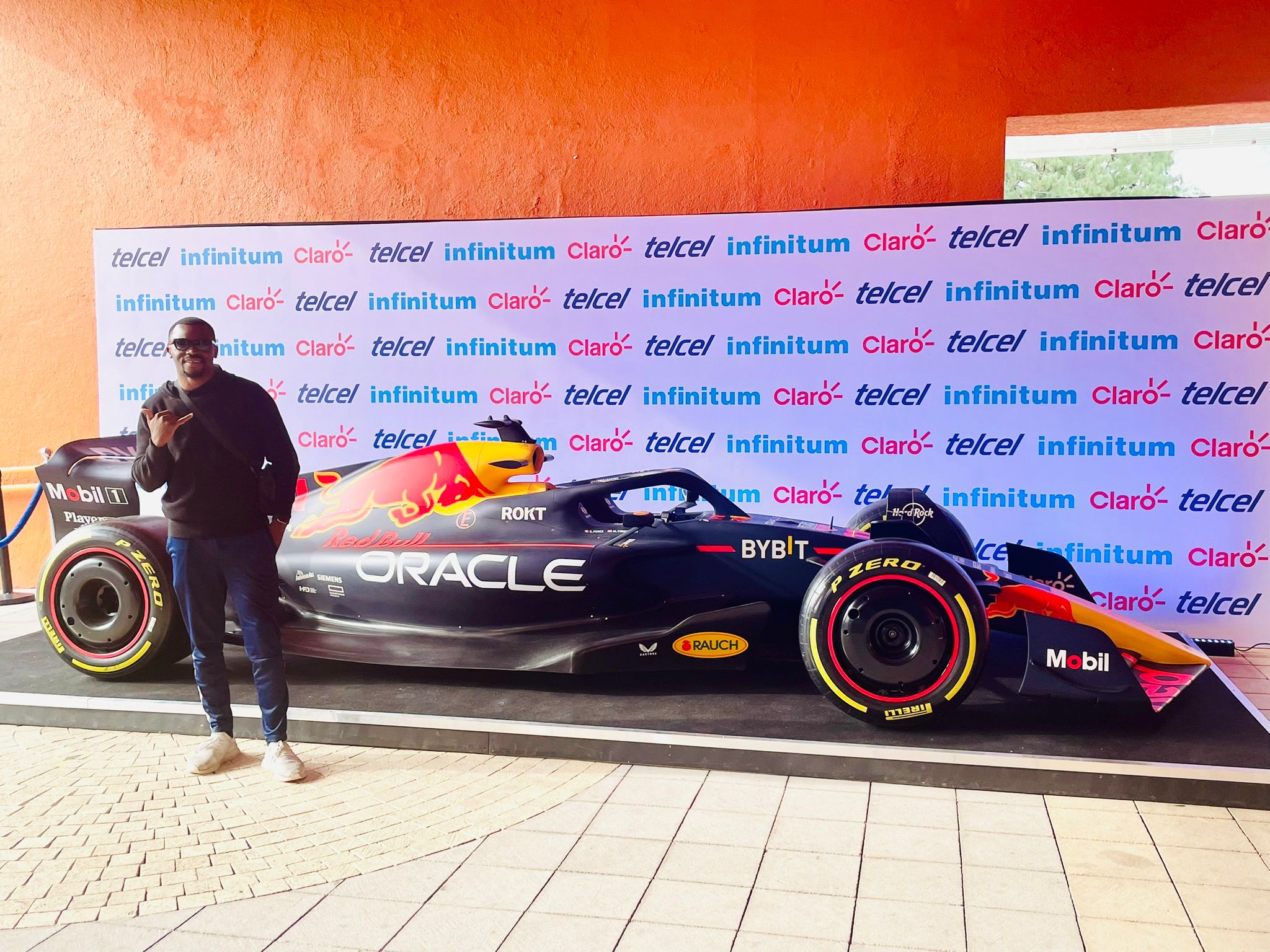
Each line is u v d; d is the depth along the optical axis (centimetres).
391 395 548
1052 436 487
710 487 422
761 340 511
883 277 497
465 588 396
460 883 247
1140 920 226
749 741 320
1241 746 314
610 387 528
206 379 314
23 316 607
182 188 591
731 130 531
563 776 318
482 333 538
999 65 502
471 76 556
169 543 322
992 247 486
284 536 425
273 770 318
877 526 369
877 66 514
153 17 586
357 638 408
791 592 379
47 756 339
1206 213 466
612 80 541
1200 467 475
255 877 251
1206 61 480
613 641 381
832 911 231
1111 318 478
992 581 372
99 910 235
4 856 263
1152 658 371
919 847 264
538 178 553
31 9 596
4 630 501
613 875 250
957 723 339
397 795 304
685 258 516
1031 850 262
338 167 574
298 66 574
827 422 508
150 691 387
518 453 414
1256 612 474
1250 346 466
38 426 611
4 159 604
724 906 234
